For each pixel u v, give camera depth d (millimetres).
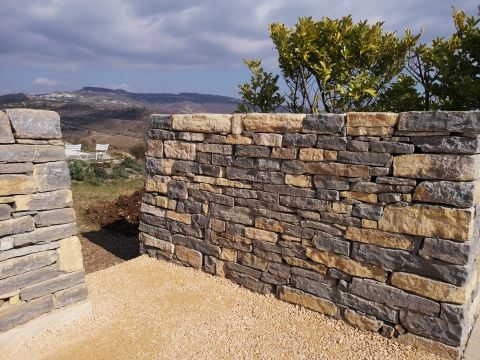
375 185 3240
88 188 11047
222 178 4320
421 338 3104
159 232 5082
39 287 3250
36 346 3191
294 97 5309
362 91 4426
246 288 4254
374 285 3314
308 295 3752
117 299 4055
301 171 3676
